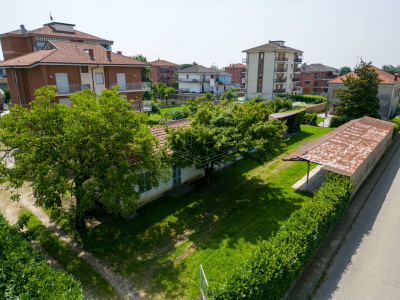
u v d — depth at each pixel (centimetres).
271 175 1936
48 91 1123
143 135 1156
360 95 3222
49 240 1206
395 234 1273
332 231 1284
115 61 3138
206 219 1371
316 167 2081
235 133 1512
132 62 3291
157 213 1420
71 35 4462
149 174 1296
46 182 987
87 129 1059
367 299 906
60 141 1036
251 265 820
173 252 1126
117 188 1046
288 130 3152
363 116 2953
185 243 1183
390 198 1634
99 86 3066
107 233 1251
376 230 1305
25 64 2514
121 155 1162
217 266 1038
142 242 1190
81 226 1267
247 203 1526
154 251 1134
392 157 2377
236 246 1153
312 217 1066
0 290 690
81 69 2881
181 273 1010
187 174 1795
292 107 4188
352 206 1523
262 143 1434
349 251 1149
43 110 1030
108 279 987
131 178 1089
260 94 5875
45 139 1009
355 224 1359
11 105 3039
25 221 1105
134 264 1059
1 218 1107
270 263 811
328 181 1416
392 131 2648
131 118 1152
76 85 2773
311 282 968
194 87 6956
